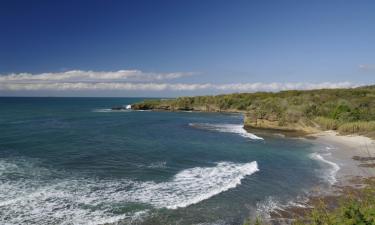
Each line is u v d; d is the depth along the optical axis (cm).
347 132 4159
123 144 3422
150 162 2575
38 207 1518
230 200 1684
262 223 1387
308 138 4025
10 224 1326
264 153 3036
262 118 5162
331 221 859
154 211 1512
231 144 3588
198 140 3875
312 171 2300
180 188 1875
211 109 10188
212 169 2358
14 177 2017
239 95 10819
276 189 1875
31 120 5938
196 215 1482
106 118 6881
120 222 1382
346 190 1830
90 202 1605
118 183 1959
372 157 2734
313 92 8244
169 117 7519
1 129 4434
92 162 2519
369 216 803
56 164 2416
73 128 4806
